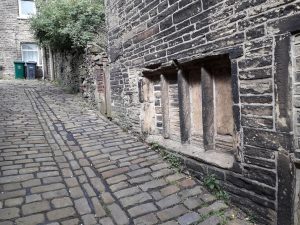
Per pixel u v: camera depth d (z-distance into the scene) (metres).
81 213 2.86
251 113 2.58
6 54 15.61
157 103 4.62
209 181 3.17
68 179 3.59
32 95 9.62
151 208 2.94
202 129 3.62
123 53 5.23
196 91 3.70
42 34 10.67
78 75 9.69
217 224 2.66
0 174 3.67
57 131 5.64
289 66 2.22
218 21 2.86
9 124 5.99
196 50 3.21
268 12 2.35
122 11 5.09
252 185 2.65
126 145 4.79
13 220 2.71
